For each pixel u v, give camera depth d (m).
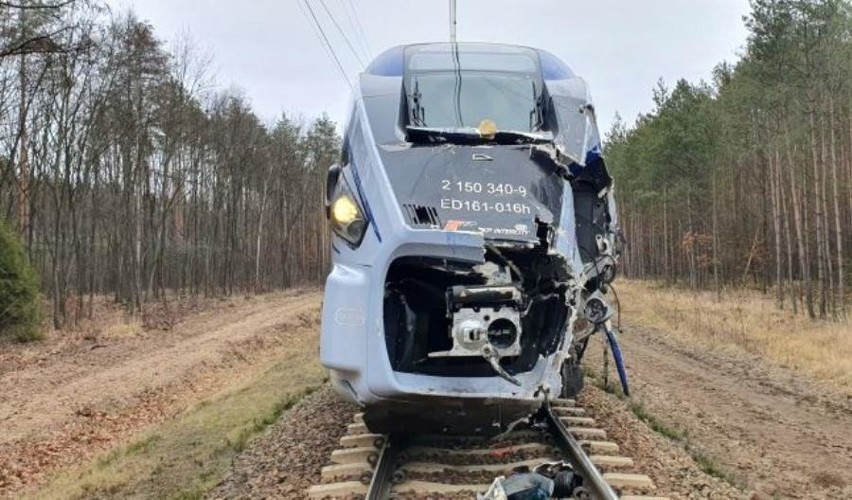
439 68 6.65
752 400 12.65
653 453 6.95
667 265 53.94
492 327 5.25
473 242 5.12
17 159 30.94
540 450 6.38
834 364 15.54
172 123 36.84
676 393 12.57
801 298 30.89
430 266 5.28
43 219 34.66
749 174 46.19
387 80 6.43
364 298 5.23
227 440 8.65
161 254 41.59
